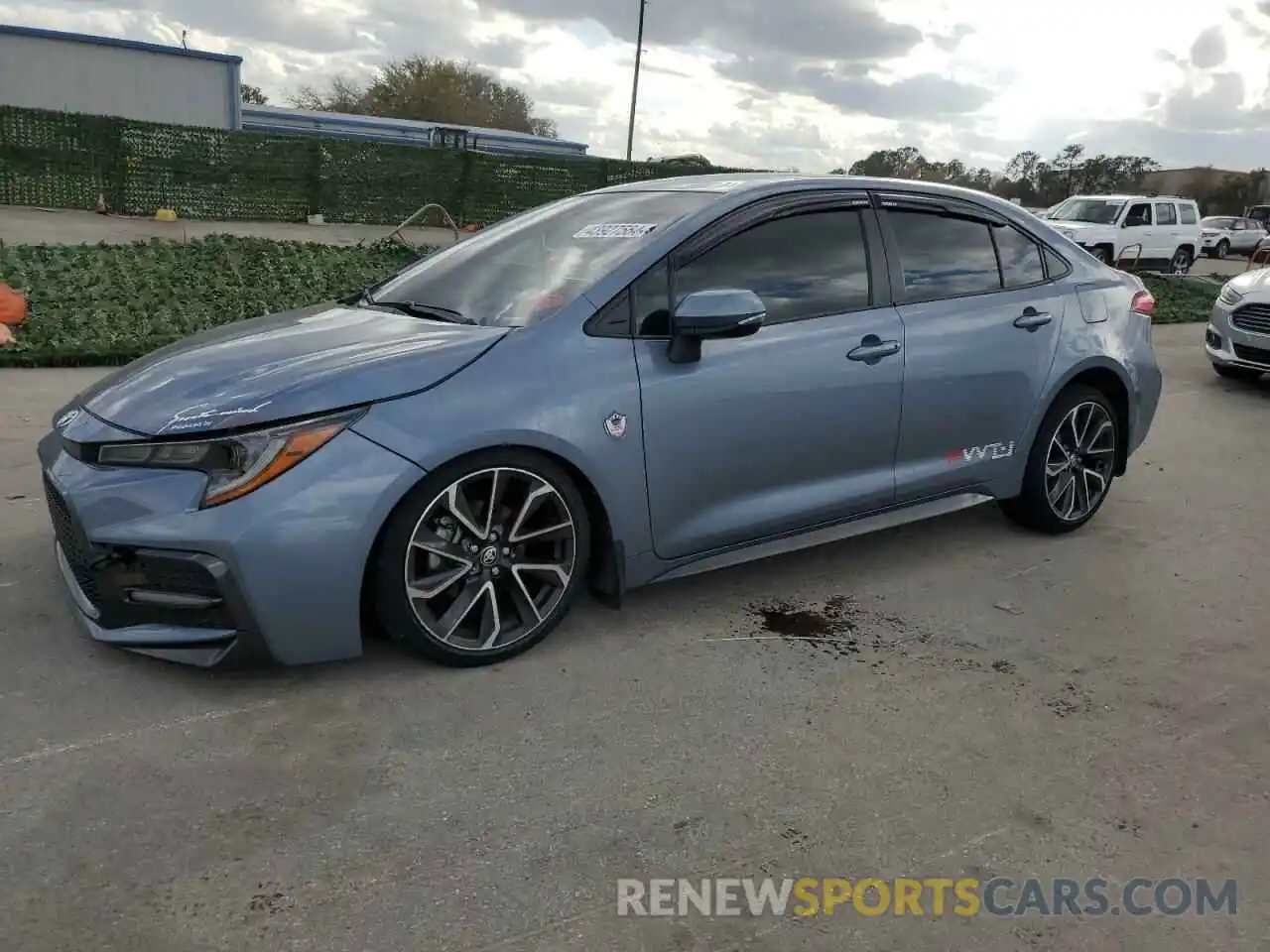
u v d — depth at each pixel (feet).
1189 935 7.30
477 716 9.84
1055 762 9.50
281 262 44.39
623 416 10.93
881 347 12.92
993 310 14.24
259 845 7.82
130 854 7.64
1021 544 15.64
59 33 81.10
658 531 11.53
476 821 8.23
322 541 9.45
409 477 9.72
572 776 8.91
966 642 12.09
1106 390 16.17
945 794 8.89
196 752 9.01
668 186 13.46
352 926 7.01
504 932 7.02
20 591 12.05
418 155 73.10
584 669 10.89
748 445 11.96
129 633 9.69
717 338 11.00
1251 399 28.45
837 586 13.67
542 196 79.41
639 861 7.84
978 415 14.20
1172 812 8.77
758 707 10.28
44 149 61.05
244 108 120.16
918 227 13.87
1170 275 72.13
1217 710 10.63
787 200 12.70
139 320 30.91
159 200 65.00
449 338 10.72
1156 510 17.74
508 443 10.24
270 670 10.50
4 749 8.90
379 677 10.48
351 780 8.70
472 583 10.57
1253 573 14.75
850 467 13.07
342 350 10.61
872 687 10.83
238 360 10.64
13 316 28.50
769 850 8.04
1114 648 12.09
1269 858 8.20
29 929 6.84
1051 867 7.99
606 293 11.16
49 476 10.23
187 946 6.76
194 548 9.20
